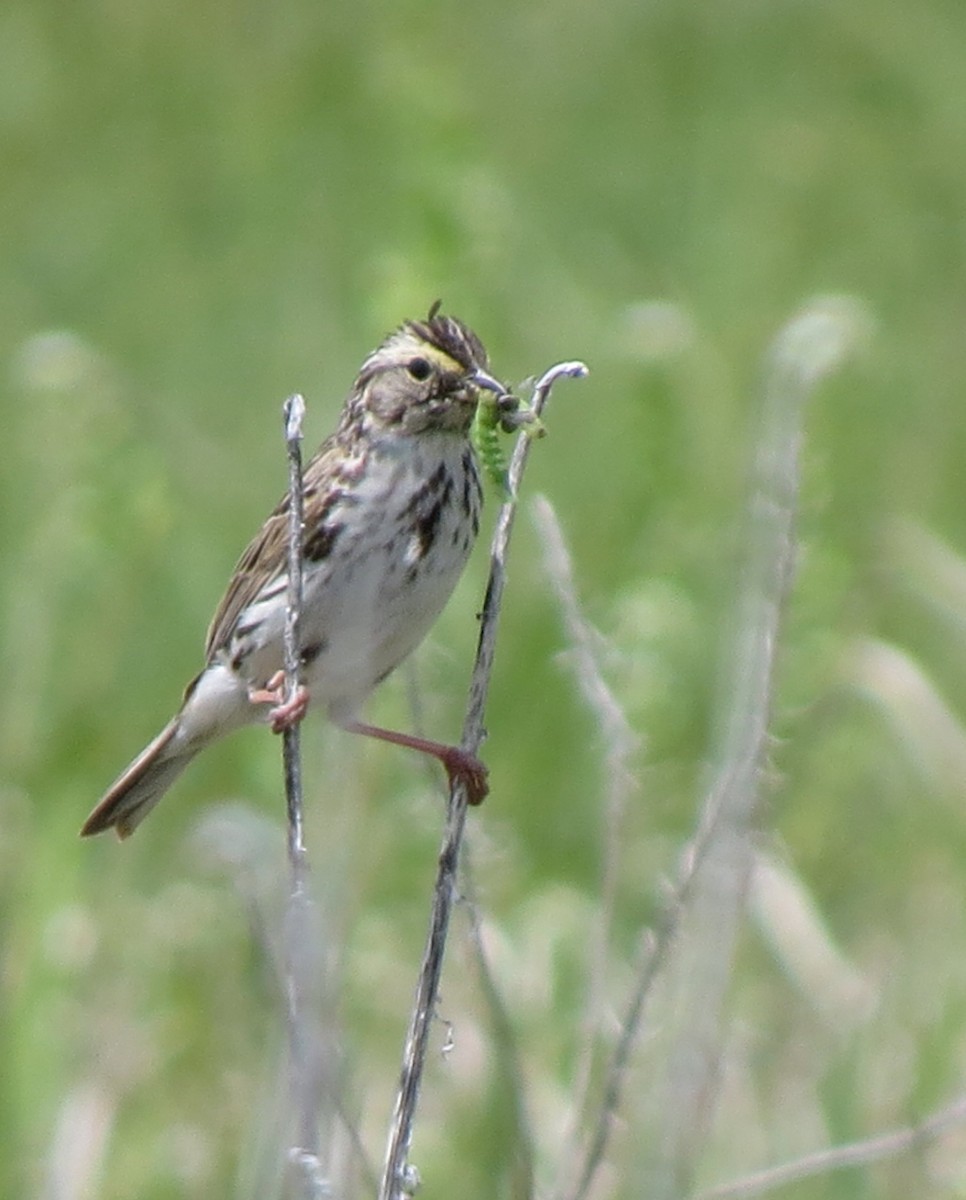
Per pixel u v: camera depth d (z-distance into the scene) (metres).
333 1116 8.38
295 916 7.82
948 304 20.69
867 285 20.98
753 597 11.23
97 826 11.43
